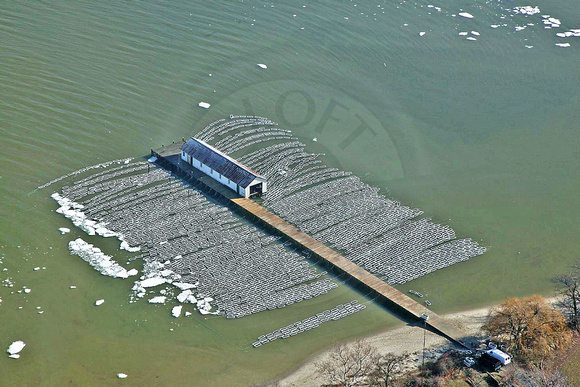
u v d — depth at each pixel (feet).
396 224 497.87
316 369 374.84
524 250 479.00
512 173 569.23
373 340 396.16
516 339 387.75
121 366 371.35
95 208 497.05
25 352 376.48
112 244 464.24
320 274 447.42
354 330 404.36
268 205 511.40
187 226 484.74
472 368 370.12
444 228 496.23
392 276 446.19
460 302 428.15
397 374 367.04
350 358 378.73
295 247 470.80
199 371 370.73
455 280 447.42
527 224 506.89
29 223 476.13
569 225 508.12
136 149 569.23
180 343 388.78
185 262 450.30
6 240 457.68
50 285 424.87
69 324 397.39
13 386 355.77
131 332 394.52
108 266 442.50
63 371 366.02
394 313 419.33
